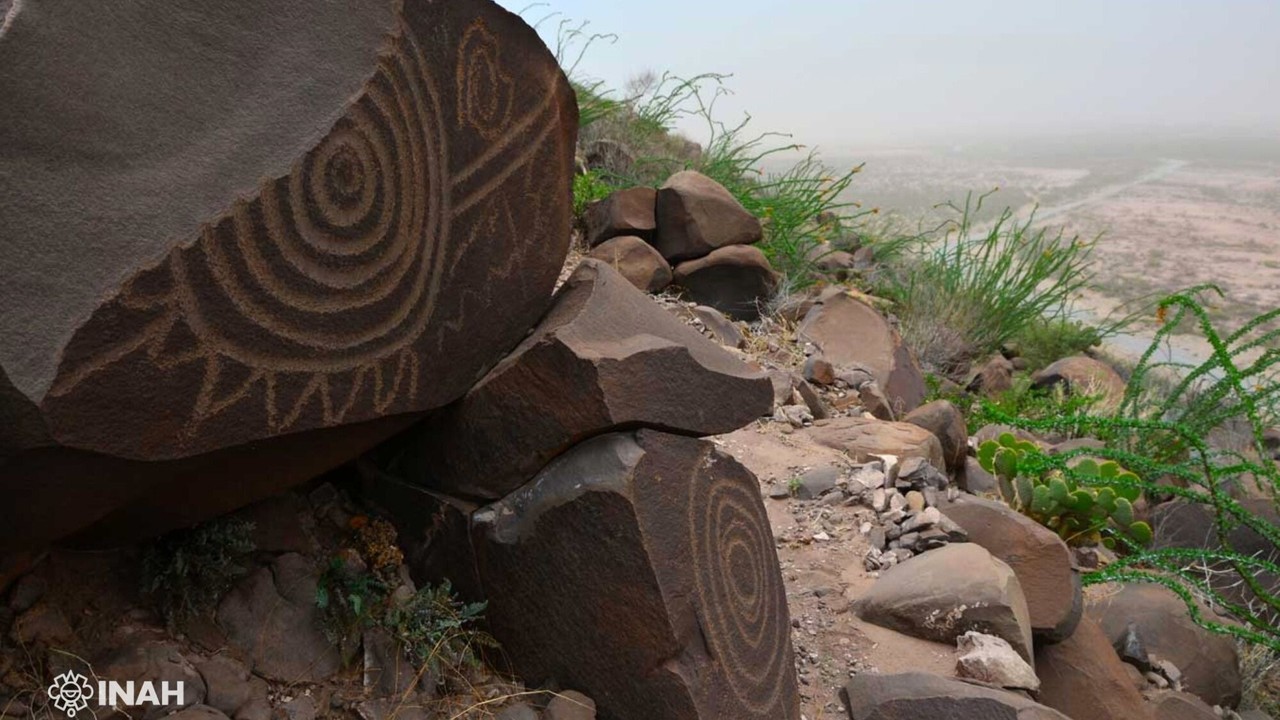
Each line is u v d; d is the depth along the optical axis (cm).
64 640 212
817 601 336
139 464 185
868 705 283
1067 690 337
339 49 209
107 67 175
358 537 266
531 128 260
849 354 562
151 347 179
